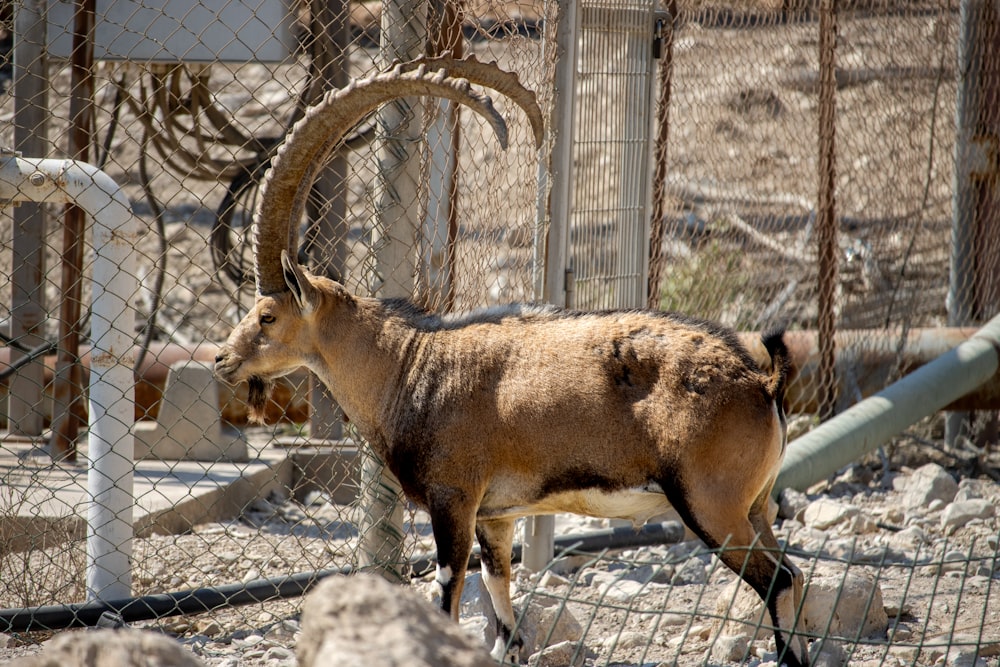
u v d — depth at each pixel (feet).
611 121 64.69
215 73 152.97
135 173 147.33
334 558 64.54
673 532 67.36
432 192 67.77
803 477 75.72
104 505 52.70
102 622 51.37
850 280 106.22
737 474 45.62
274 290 51.03
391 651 25.44
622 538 65.92
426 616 27.43
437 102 58.59
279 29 70.59
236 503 74.13
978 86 90.68
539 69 61.26
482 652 27.27
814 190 111.55
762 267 111.55
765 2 86.53
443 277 59.93
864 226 102.47
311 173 49.98
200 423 78.38
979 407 86.79
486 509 49.21
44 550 57.52
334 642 25.73
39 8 75.87
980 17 89.66
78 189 52.03
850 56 103.76
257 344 50.93
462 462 48.06
